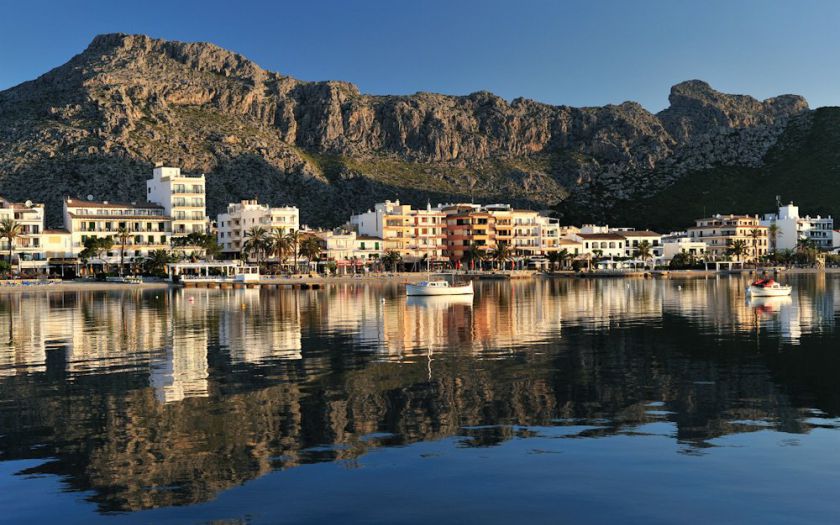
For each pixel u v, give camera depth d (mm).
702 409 28641
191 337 54281
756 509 18094
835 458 22031
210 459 22375
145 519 17859
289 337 53875
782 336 53062
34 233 177875
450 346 47969
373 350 46031
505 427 25938
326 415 27844
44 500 19172
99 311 82125
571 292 122000
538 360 41406
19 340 52938
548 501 18688
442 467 21375
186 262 176750
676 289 131250
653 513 17906
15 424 26875
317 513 18047
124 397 31453
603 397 30969
